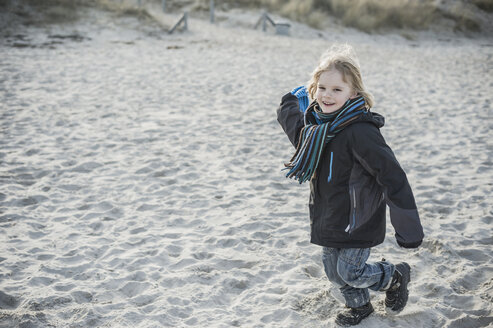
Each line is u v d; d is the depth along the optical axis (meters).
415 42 21.34
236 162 5.95
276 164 5.92
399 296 2.88
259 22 20.17
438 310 3.12
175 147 6.39
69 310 3.10
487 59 15.66
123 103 8.51
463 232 4.25
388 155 2.36
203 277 3.52
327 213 2.60
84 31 16.06
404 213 2.35
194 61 12.70
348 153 2.45
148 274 3.55
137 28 17.17
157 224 4.38
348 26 22.02
